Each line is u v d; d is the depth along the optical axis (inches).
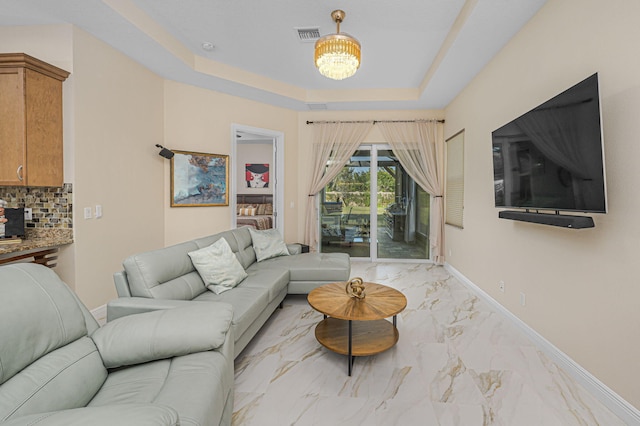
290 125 208.2
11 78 98.2
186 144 166.7
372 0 103.7
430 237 210.8
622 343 66.2
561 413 67.1
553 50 89.0
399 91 184.7
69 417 32.9
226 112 179.5
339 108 202.5
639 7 62.5
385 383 77.4
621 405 65.6
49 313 48.6
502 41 114.3
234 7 109.3
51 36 108.2
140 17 111.2
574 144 71.2
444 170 201.8
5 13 101.6
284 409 67.8
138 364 57.0
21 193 111.4
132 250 139.6
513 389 75.2
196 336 56.1
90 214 117.0
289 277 130.8
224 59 151.6
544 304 93.6
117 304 72.0
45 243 101.7
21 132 98.5
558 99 76.0
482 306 129.8
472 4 96.7
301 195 215.2
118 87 129.4
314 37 129.4
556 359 86.7
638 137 62.9
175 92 162.2
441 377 80.0
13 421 32.5
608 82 70.0
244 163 338.0
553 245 89.4
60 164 108.3
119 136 130.9
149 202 150.2
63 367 46.5
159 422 33.4
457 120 174.9
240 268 110.7
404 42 130.3
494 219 126.7
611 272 69.2
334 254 154.3
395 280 169.3
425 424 63.7
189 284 93.4
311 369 83.4
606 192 63.5
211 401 46.7
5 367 39.9
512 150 100.0
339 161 210.4
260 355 90.5
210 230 176.9
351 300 92.2
